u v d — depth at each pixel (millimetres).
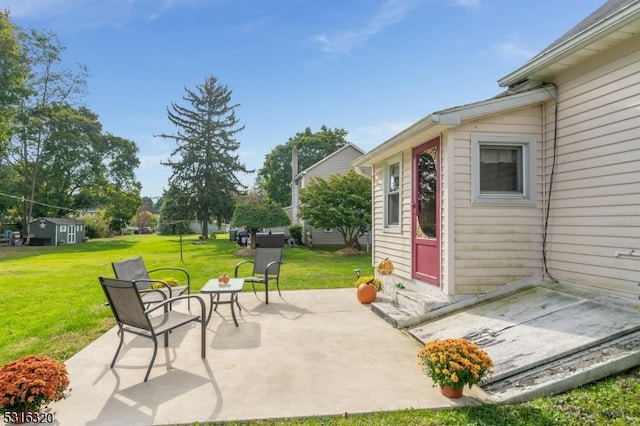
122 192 33469
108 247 20297
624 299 3475
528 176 4555
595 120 3836
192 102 26859
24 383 2223
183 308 5520
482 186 4520
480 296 4402
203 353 3441
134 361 3371
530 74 4430
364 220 14039
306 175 18609
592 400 2408
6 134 20688
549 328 3289
